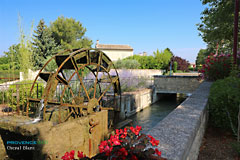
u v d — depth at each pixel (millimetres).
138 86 13203
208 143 3379
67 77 8211
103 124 4207
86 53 5234
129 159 1432
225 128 4020
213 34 8070
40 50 18969
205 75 8367
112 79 6477
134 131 1706
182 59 35281
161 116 10094
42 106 4258
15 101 5977
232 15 7207
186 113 3297
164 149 1774
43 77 5039
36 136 2629
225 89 4145
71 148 3240
